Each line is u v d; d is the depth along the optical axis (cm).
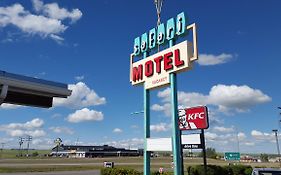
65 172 4750
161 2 1827
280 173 1366
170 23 1667
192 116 1772
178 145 1536
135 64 1903
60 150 17625
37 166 6147
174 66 1586
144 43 1844
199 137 1697
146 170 1734
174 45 1619
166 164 8350
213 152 15888
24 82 741
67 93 811
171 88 1597
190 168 2962
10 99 765
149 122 1788
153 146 1697
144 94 1809
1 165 6331
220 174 3167
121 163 8206
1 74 712
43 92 780
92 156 15475
